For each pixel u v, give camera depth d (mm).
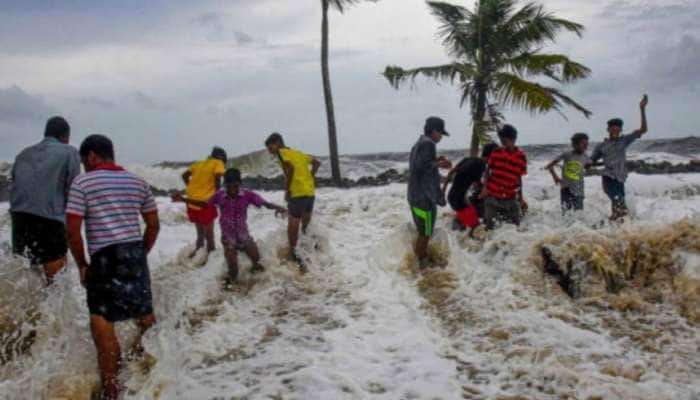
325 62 20031
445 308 7031
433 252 8867
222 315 6797
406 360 5609
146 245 5133
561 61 15461
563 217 9859
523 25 15906
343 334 6246
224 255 8430
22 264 6148
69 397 4594
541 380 5035
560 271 7574
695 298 6734
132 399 4672
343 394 4863
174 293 6859
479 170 9312
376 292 7656
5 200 16781
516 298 7031
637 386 4820
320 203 13555
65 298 5898
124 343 5414
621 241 7617
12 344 5398
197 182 8812
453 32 16484
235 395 4840
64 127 6500
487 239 8914
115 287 4738
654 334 6133
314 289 7789
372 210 12516
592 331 6250
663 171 19328
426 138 8281
